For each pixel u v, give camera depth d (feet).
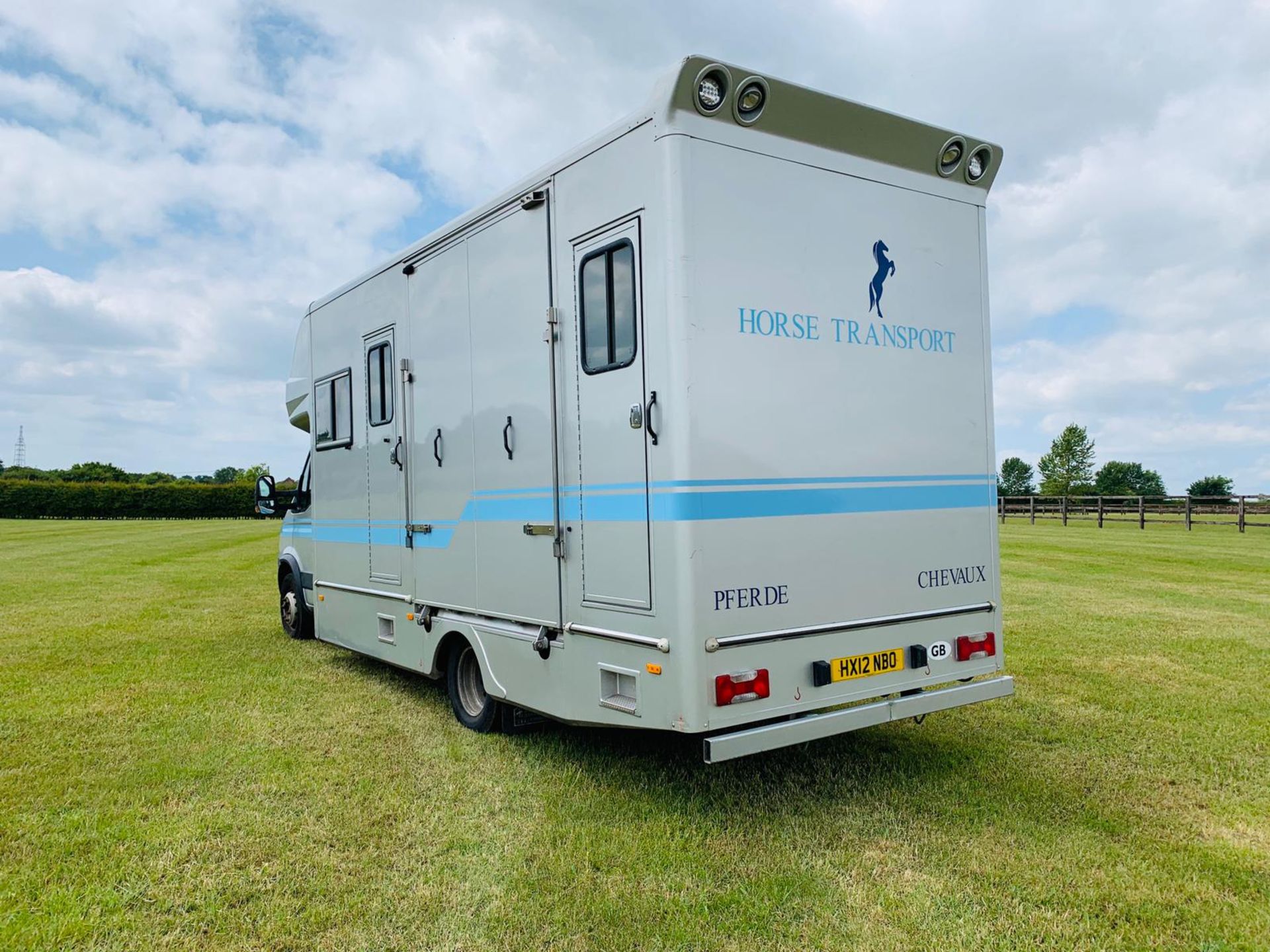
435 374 17.04
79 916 10.10
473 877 10.92
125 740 16.60
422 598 17.78
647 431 11.52
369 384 19.85
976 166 14.44
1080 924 9.63
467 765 15.01
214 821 12.72
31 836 12.27
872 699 14.11
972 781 14.01
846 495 12.66
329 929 9.80
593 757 15.33
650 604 11.55
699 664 11.02
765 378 11.84
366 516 20.18
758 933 9.56
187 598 36.86
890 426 13.28
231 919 10.00
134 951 9.39
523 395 14.24
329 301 22.04
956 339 14.29
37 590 39.47
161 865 11.32
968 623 14.14
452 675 17.37
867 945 9.29
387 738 16.62
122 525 108.88
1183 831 12.10
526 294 14.15
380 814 12.89
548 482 13.60
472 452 15.74
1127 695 19.11
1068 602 32.01
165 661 23.81
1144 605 31.40
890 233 13.44
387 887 10.71
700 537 11.07
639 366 11.69
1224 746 15.66
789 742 11.59
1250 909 9.96
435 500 17.11
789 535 11.98
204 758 15.53
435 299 17.01
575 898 10.32
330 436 22.09
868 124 12.92
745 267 11.74
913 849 11.53
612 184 12.21
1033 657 22.89
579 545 12.92
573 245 13.02
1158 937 9.37
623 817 12.68
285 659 24.04
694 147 11.38
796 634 11.95
